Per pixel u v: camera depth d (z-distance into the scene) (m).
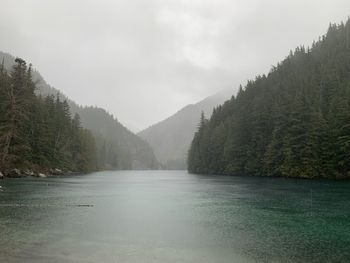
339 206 32.41
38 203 32.28
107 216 26.39
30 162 79.69
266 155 89.88
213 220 25.25
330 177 74.50
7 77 74.88
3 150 66.44
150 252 16.70
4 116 68.56
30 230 20.59
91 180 75.62
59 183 59.72
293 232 21.38
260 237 20.02
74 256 15.61
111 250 16.84
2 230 20.41
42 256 15.46
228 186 58.03
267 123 97.31
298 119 82.50
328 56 137.25
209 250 17.28
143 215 27.12
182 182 72.75
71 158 118.00
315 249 17.61
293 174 79.88
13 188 45.50
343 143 70.50
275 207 31.83
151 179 89.19
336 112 77.56
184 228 22.39
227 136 116.69
